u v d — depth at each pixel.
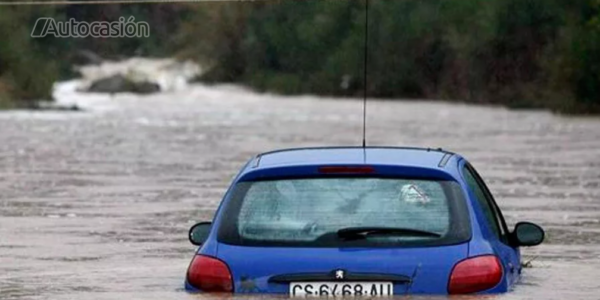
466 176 22.06
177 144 82.81
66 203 47.66
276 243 20.77
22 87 148.38
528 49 146.38
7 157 71.56
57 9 151.00
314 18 172.62
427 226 20.69
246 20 196.00
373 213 20.77
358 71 174.75
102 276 27.86
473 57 154.25
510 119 118.00
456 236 20.62
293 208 20.92
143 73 199.62
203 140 87.00
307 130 99.94
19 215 43.50
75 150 77.25
